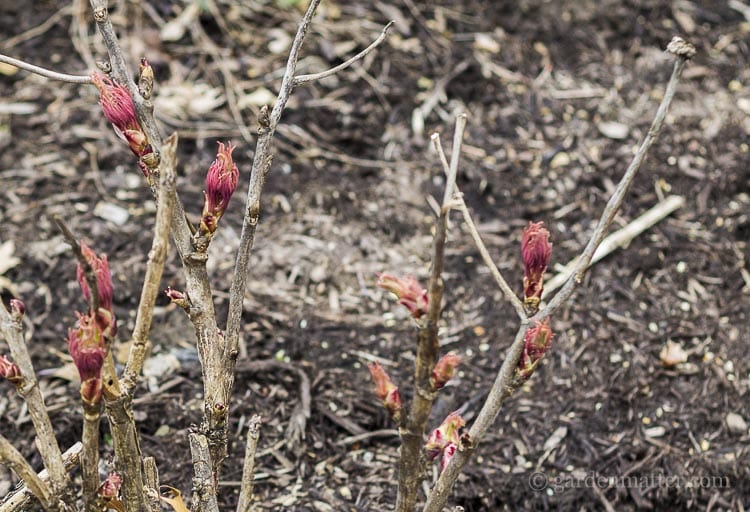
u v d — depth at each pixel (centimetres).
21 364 112
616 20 388
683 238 296
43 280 270
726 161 323
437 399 241
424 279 278
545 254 112
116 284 267
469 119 343
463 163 322
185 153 318
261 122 125
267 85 346
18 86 342
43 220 290
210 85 345
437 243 103
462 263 286
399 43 369
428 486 214
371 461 224
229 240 287
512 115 345
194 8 367
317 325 261
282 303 267
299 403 235
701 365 253
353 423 232
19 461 113
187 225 126
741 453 230
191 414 229
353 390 241
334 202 306
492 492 218
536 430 234
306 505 210
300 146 326
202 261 124
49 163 312
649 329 263
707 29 389
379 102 345
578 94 355
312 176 315
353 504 211
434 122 341
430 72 359
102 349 105
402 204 308
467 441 120
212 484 135
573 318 266
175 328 256
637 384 247
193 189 303
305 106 337
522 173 321
